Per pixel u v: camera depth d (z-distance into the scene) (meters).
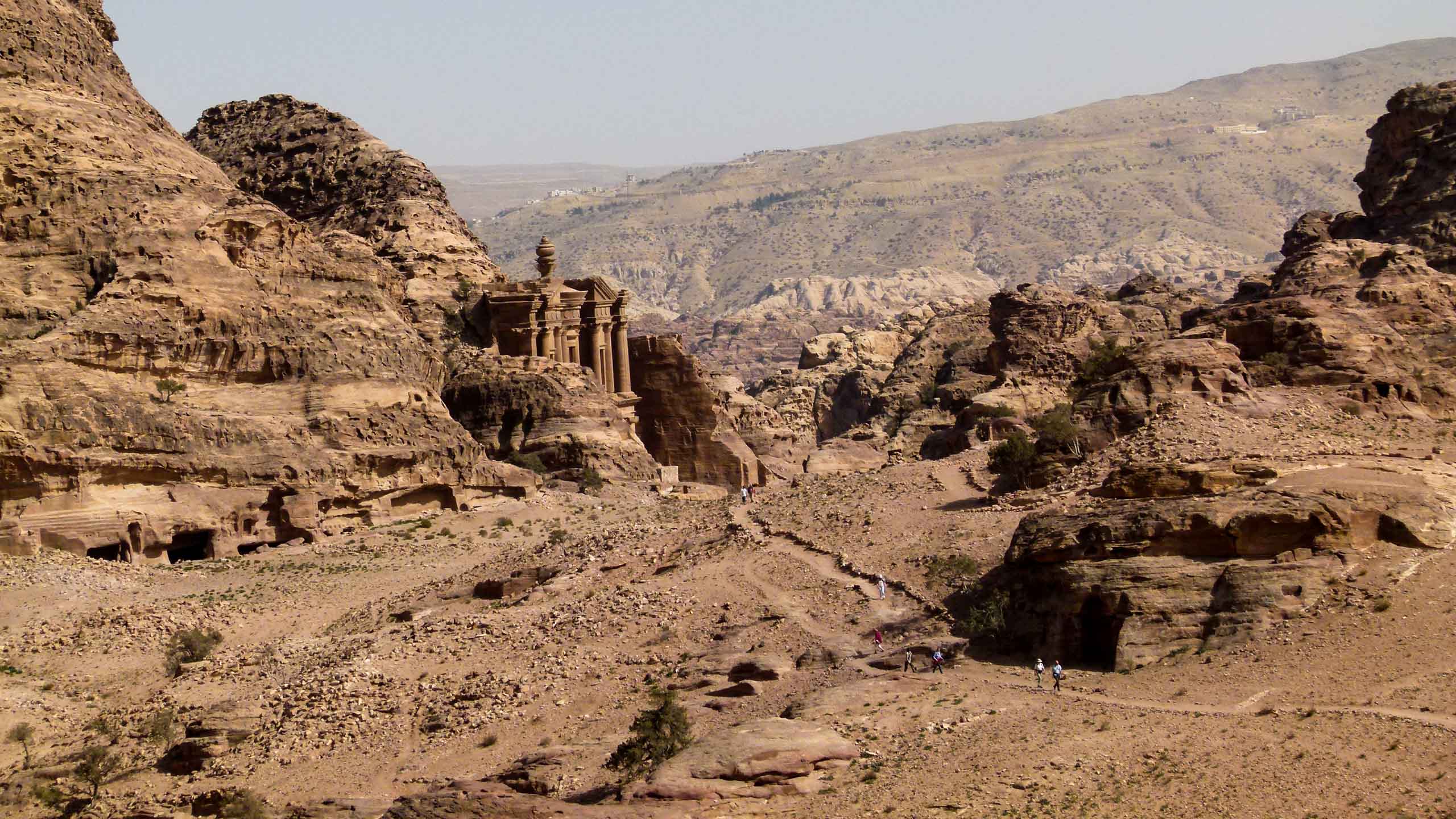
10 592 117.12
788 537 107.56
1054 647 82.75
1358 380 111.19
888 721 76.62
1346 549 80.81
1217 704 73.19
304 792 85.38
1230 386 109.38
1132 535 82.88
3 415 127.06
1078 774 68.25
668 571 106.12
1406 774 63.72
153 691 104.44
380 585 125.19
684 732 77.06
